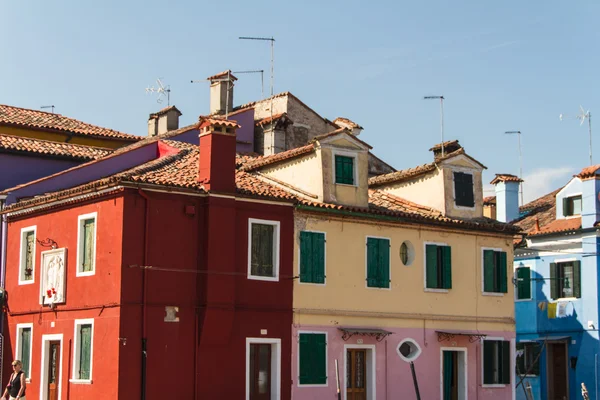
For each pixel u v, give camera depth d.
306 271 31.53
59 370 30.64
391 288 33.53
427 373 34.06
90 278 29.42
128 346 27.88
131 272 28.14
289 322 30.94
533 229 41.69
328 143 32.75
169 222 28.86
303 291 31.41
